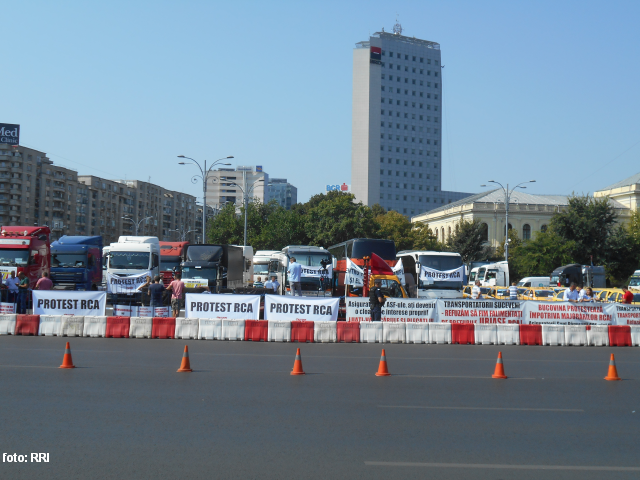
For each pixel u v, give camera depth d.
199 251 37.44
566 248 64.38
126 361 14.08
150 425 7.86
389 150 179.62
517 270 69.44
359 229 75.69
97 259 40.22
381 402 9.73
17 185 107.25
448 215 105.31
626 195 98.88
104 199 132.50
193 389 10.52
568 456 6.84
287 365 13.96
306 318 22.14
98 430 7.56
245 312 22.31
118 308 22.95
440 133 186.00
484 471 6.23
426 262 37.22
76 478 5.80
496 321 22.48
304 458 6.54
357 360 15.18
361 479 5.90
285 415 8.62
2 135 101.62
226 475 5.93
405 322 21.31
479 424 8.32
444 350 18.22
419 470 6.21
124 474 5.92
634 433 7.95
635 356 17.39
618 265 65.50
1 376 11.61
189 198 178.00
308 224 78.81
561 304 22.52
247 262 48.78
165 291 29.34
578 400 10.27
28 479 5.77
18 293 26.06
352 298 22.84
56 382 10.98
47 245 33.97
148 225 152.12
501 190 105.12
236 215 87.56
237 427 7.85
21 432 7.43
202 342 19.19
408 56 183.38
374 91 178.38
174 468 6.12
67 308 22.50
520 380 12.41
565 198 105.38
